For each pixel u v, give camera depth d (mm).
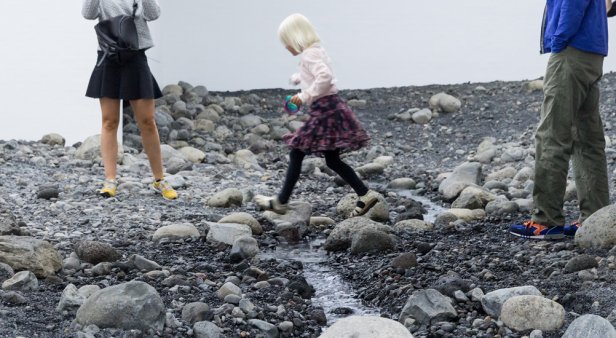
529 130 11125
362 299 4934
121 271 5027
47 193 7172
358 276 5344
